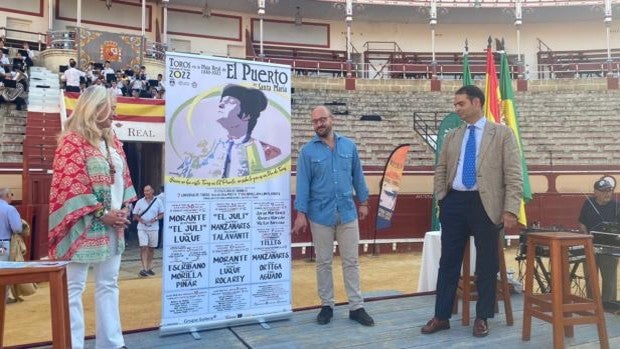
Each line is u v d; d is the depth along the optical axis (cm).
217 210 436
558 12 2773
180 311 418
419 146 1784
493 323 446
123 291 814
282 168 470
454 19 2883
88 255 323
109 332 349
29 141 1285
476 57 2883
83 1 2344
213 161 436
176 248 418
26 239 947
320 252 450
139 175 1803
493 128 417
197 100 431
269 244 460
